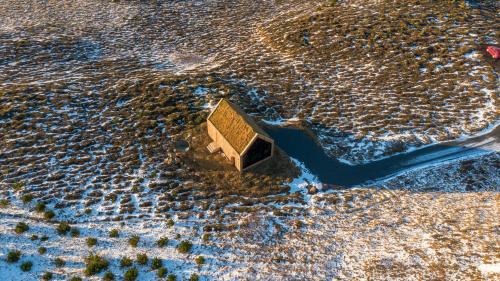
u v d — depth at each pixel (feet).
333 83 114.11
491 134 94.48
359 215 77.20
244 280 65.05
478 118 99.09
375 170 86.99
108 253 68.28
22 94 106.22
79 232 71.46
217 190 81.87
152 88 110.52
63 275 64.28
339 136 96.12
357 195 81.25
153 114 100.83
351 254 69.51
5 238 68.85
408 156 90.17
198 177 84.38
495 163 87.30
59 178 82.43
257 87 112.98
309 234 73.36
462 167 86.74
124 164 86.84
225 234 72.90
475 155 89.40
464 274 63.77
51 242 69.26
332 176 85.51
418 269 65.67
